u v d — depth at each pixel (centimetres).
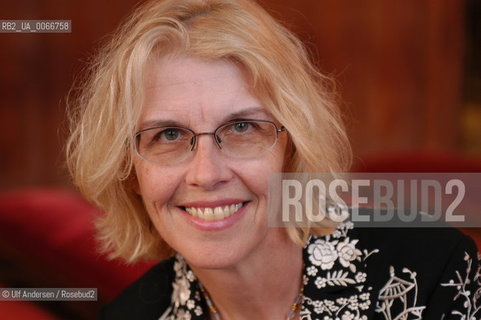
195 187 230
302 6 960
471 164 550
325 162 242
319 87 254
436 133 1014
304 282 259
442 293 253
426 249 259
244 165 228
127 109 228
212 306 272
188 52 224
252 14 231
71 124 273
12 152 984
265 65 223
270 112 231
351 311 253
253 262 251
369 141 997
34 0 957
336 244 260
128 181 259
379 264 257
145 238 276
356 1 968
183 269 277
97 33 967
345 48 979
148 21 229
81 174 253
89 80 254
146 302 288
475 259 261
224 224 234
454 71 1005
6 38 962
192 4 230
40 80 978
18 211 440
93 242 398
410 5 977
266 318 268
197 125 225
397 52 987
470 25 991
